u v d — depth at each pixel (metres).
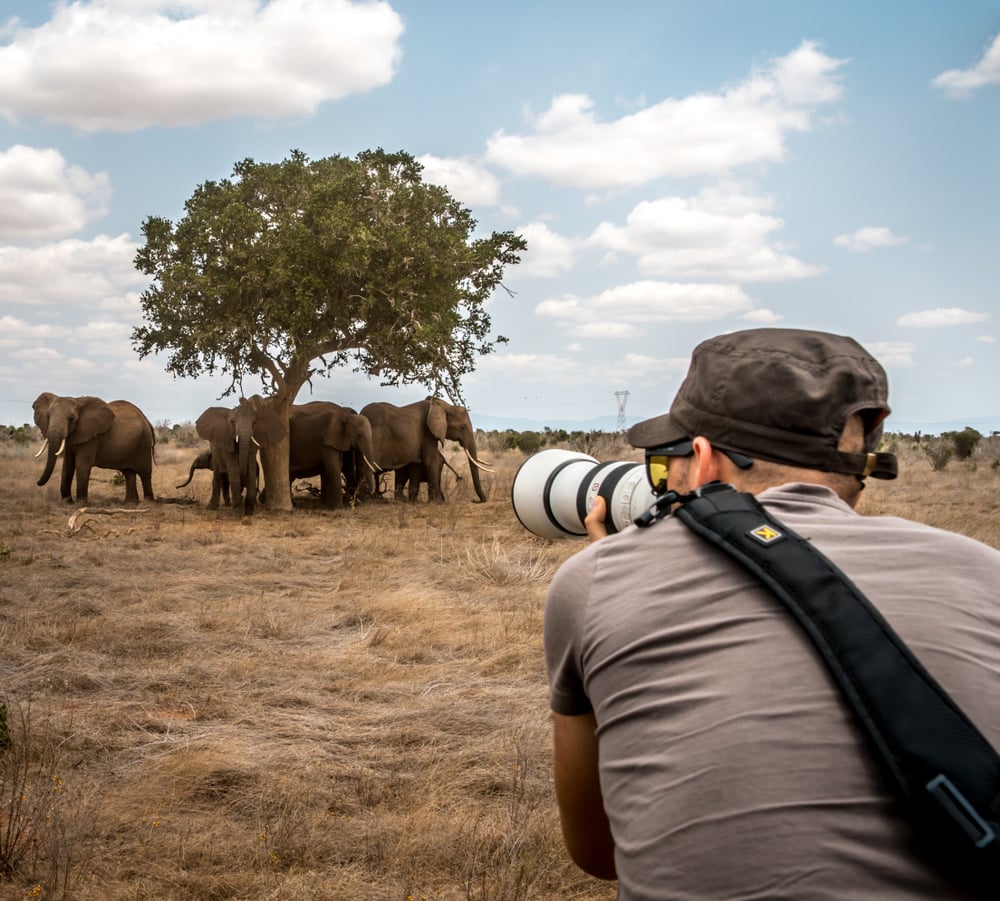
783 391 1.48
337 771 5.43
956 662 1.25
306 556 13.51
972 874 1.11
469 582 11.18
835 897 1.12
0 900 3.94
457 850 4.45
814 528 1.41
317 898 4.05
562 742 1.54
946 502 19.44
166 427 55.06
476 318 20.52
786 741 1.21
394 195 18.98
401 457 22.53
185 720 6.32
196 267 18.83
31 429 47.69
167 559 12.69
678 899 1.19
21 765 5.32
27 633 8.28
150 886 4.13
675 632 1.33
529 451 38.59
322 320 18.55
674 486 1.63
